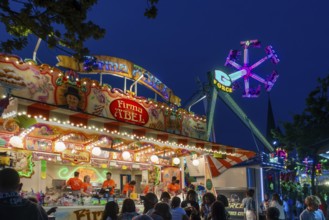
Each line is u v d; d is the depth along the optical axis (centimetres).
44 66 1081
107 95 1275
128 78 1439
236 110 2427
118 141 1418
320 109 2102
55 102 1095
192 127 1681
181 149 1655
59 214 1098
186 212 787
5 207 349
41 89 1063
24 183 1329
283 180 2730
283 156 2486
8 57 984
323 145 1019
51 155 1375
